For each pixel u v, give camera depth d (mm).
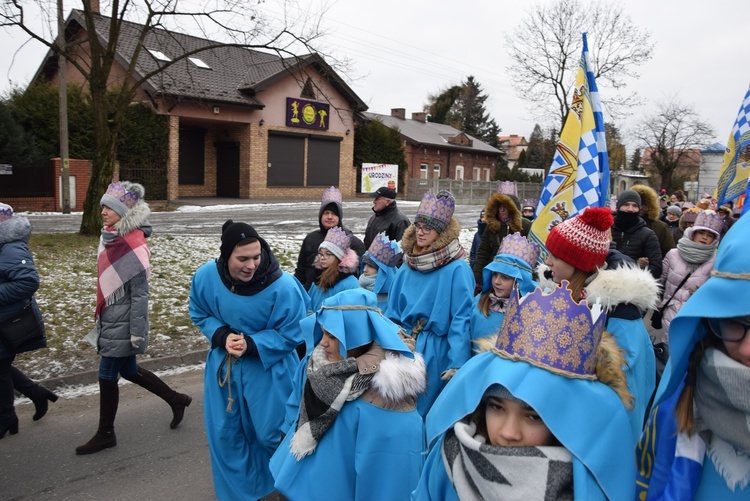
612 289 2889
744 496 1736
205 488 4273
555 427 1700
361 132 36000
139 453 4766
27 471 4430
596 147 5105
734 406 1671
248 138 29594
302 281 6516
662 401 1867
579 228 2984
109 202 4551
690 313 1663
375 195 7969
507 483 1743
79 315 7793
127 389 6223
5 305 4625
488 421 1878
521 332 1831
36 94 22859
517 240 4297
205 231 16578
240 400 3885
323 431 2896
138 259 4594
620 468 1728
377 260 5574
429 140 46156
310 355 3279
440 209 4566
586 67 5145
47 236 13461
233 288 3857
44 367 6348
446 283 4516
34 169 21594
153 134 25703
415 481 2875
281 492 2920
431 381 4473
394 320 4801
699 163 34312
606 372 1851
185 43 29078
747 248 1604
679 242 5738
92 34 13500
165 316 8219
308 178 32594
